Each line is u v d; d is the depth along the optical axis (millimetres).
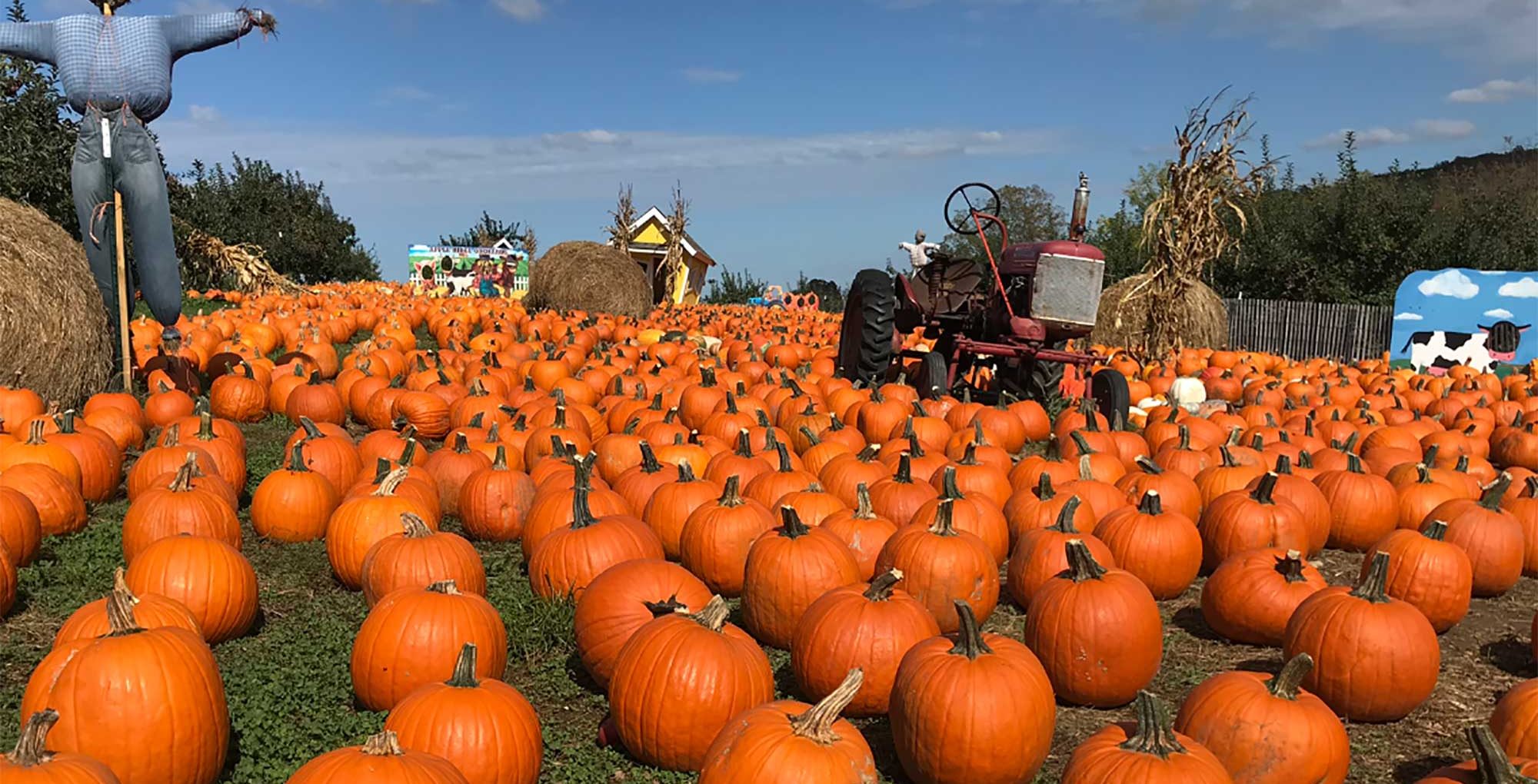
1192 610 5934
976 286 12141
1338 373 15898
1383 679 4445
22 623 5000
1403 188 31812
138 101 10078
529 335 16953
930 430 8930
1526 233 28438
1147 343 16938
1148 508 6016
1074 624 4520
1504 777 3229
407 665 4145
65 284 9805
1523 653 5477
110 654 3449
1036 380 11141
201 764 3523
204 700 3545
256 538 6473
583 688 4625
